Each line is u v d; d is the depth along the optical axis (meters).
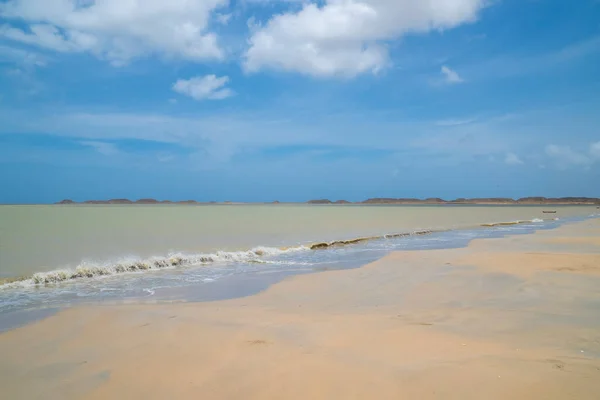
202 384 4.84
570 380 4.66
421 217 62.16
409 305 8.77
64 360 5.72
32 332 7.03
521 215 72.94
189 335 6.74
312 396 4.43
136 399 4.52
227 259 17.31
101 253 17.83
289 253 19.56
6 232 27.30
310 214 71.75
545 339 6.26
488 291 9.97
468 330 6.79
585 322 7.20
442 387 4.54
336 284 11.41
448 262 14.84
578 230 33.12
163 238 25.17
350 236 28.12
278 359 5.56
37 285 11.83
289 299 9.70
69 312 8.41
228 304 9.23
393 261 15.45
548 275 11.80
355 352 5.77
